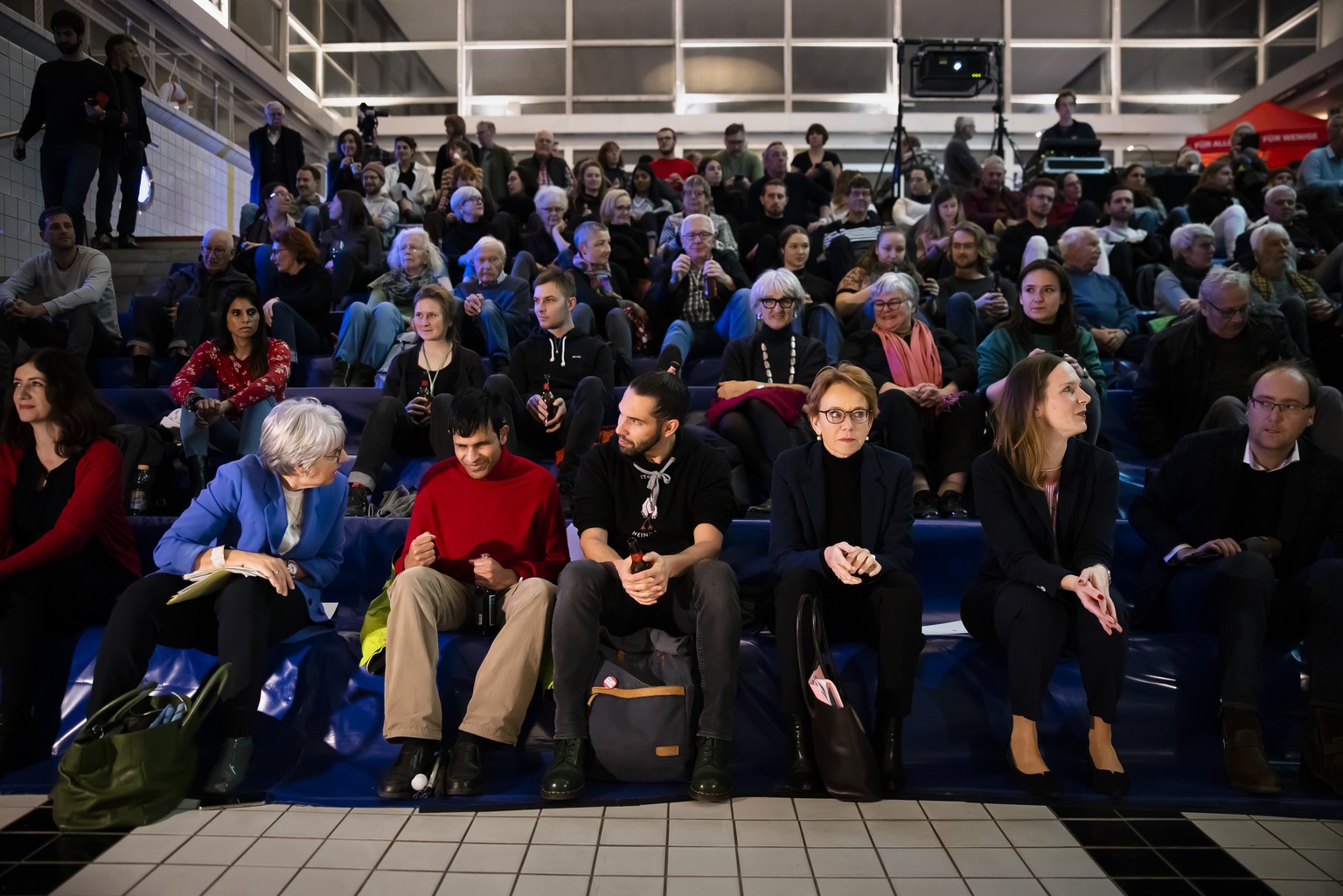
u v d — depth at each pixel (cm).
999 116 802
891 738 211
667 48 1166
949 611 280
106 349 438
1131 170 675
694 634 224
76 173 541
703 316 446
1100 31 1171
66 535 234
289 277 460
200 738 224
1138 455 350
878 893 164
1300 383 233
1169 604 244
